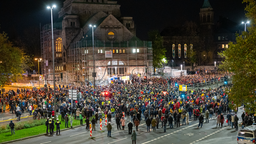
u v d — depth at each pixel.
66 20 103.12
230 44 22.88
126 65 98.00
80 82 88.62
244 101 22.09
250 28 22.69
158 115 38.62
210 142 27.48
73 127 37.00
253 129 24.77
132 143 26.00
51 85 85.75
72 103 43.97
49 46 112.12
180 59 141.25
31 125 37.41
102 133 33.03
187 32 142.50
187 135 31.19
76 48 94.44
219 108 40.38
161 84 67.44
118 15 116.25
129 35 101.56
